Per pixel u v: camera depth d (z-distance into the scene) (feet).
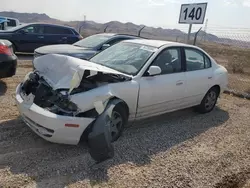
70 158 11.55
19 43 38.37
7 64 19.62
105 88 12.45
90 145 11.03
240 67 47.29
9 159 11.04
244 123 18.53
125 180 10.43
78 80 11.46
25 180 9.82
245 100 25.30
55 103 11.73
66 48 26.58
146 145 13.50
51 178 10.12
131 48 16.46
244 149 14.38
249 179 11.66
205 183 10.90
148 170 11.30
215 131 16.46
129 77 13.75
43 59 14.11
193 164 12.19
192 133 15.75
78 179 10.20
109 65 15.33
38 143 12.57
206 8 26.40
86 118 11.41
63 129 11.03
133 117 14.33
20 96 13.03
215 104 20.48
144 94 14.20
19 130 13.73
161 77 15.28
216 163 12.54
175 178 10.94
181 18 29.17
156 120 17.39
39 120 11.20
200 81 17.92
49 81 12.47
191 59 17.76
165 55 15.84
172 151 13.20
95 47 27.50
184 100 17.21
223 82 20.08
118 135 13.52
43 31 40.09
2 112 15.90
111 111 12.03
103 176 10.53
